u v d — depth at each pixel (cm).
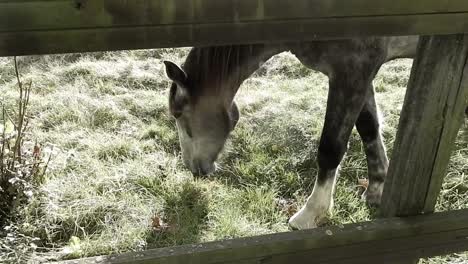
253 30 100
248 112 375
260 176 306
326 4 102
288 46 239
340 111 238
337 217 267
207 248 133
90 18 90
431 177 148
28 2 85
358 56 227
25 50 89
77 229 254
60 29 89
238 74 244
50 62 457
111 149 323
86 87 409
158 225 258
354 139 336
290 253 140
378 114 272
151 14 93
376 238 147
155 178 297
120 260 126
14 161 252
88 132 344
